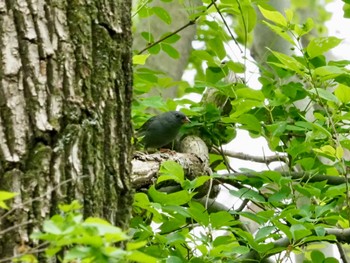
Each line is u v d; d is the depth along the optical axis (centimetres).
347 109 1155
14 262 545
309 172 1118
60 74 648
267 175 1076
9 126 621
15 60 639
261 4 1325
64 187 619
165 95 1931
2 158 612
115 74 684
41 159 617
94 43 677
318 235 969
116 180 667
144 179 1016
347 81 1204
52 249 487
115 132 675
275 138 1179
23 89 634
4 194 479
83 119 649
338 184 1153
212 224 926
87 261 483
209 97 1334
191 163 1137
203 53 1340
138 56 1112
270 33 1570
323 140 1156
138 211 998
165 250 926
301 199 1220
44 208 604
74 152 631
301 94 1198
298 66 1097
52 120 632
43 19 655
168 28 1986
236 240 1012
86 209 630
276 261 1009
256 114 1250
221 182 1162
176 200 948
